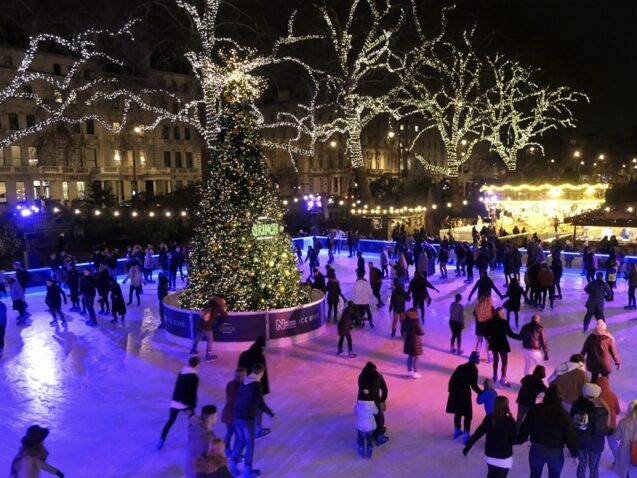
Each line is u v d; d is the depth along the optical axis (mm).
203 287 13609
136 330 14961
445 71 43062
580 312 16141
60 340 14023
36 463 5594
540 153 61500
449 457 7574
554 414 6074
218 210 13508
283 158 61781
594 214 28438
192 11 29516
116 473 7324
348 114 38750
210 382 10672
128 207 38125
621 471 6367
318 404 9531
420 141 88562
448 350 12586
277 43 35844
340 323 12234
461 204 43750
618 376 10484
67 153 49188
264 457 7660
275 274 13672
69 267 19844
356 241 30453
